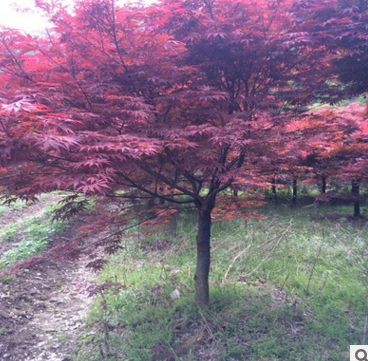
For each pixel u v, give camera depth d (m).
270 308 4.68
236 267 6.33
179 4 3.76
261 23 4.17
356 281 5.41
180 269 6.43
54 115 2.79
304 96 4.38
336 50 4.36
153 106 3.52
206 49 4.19
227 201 5.67
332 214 11.41
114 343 4.18
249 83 4.70
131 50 3.47
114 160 3.17
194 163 3.67
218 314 4.54
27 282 6.05
